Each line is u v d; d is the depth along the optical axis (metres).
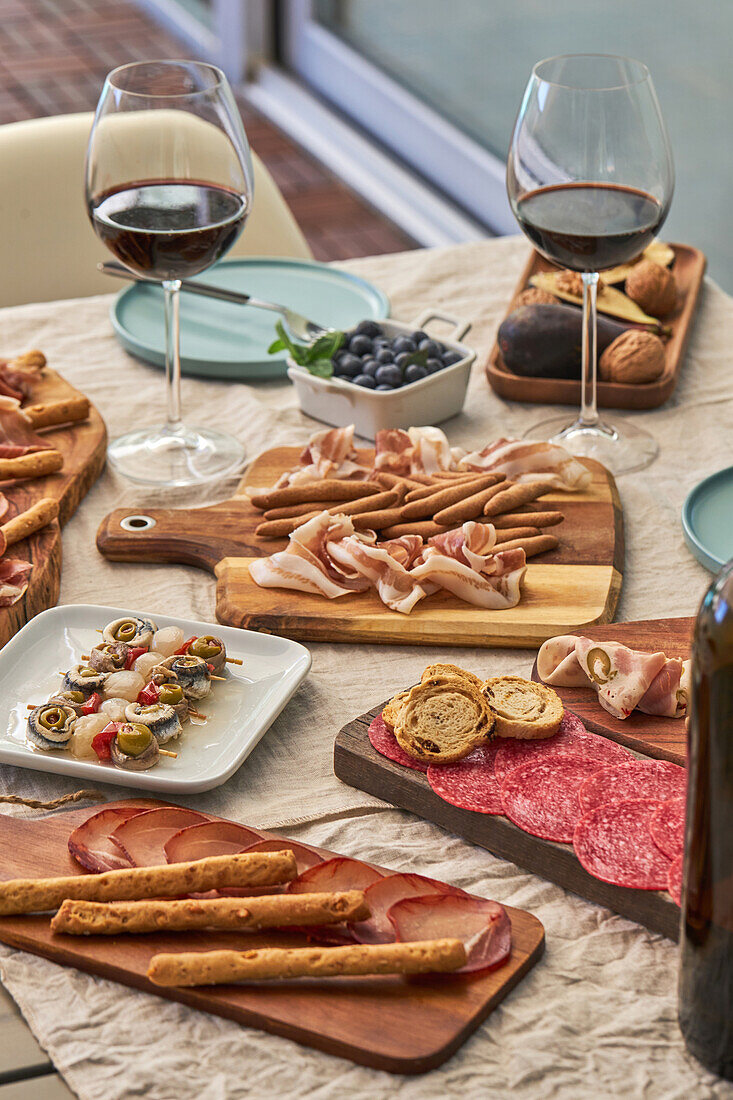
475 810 0.78
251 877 0.70
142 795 0.83
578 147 1.15
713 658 0.55
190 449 1.29
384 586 1.02
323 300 1.59
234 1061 0.64
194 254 1.14
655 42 2.99
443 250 1.77
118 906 0.69
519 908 0.74
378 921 0.70
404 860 0.78
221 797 0.83
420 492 1.12
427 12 3.89
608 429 1.32
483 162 3.76
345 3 4.43
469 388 1.44
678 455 1.29
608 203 1.15
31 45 5.44
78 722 0.85
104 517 1.18
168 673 0.88
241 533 1.13
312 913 0.68
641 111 1.14
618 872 0.73
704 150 2.93
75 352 1.50
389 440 1.20
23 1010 0.67
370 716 0.87
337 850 0.79
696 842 0.58
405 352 1.31
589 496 1.17
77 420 1.29
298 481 1.16
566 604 1.02
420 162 4.16
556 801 0.78
